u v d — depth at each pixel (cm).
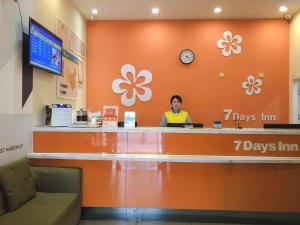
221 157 343
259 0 517
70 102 519
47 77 411
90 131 354
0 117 293
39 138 357
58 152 355
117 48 627
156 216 359
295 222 350
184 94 625
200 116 623
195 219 356
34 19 361
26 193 289
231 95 621
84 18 611
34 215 254
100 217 360
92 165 353
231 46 621
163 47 625
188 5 542
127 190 353
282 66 618
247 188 347
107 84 627
